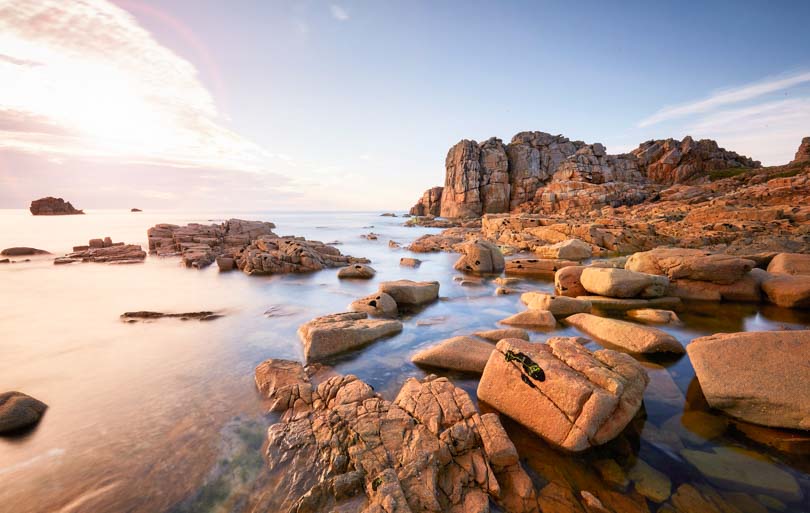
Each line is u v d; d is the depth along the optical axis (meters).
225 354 10.16
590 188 70.81
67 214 150.38
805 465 5.46
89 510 4.78
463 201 89.50
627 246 31.62
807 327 11.47
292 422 6.50
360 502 4.75
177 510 4.78
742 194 42.62
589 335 11.16
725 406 6.81
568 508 4.70
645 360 9.30
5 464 5.63
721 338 7.75
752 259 17.89
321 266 26.23
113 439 6.24
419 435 5.79
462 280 20.91
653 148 87.38
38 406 7.08
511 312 14.38
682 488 5.05
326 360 9.67
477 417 6.02
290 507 4.75
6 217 121.50
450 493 4.89
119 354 10.12
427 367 9.16
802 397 6.21
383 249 39.69
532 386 6.61
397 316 13.91
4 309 15.16
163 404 7.38
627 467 5.48
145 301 16.61
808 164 68.62
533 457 5.74
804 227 26.12
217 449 5.92
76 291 18.72
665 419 6.73
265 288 19.64
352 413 6.47
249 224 46.91
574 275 16.41
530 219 44.25
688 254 16.41
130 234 55.31
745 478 5.22
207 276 23.38
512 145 92.50
